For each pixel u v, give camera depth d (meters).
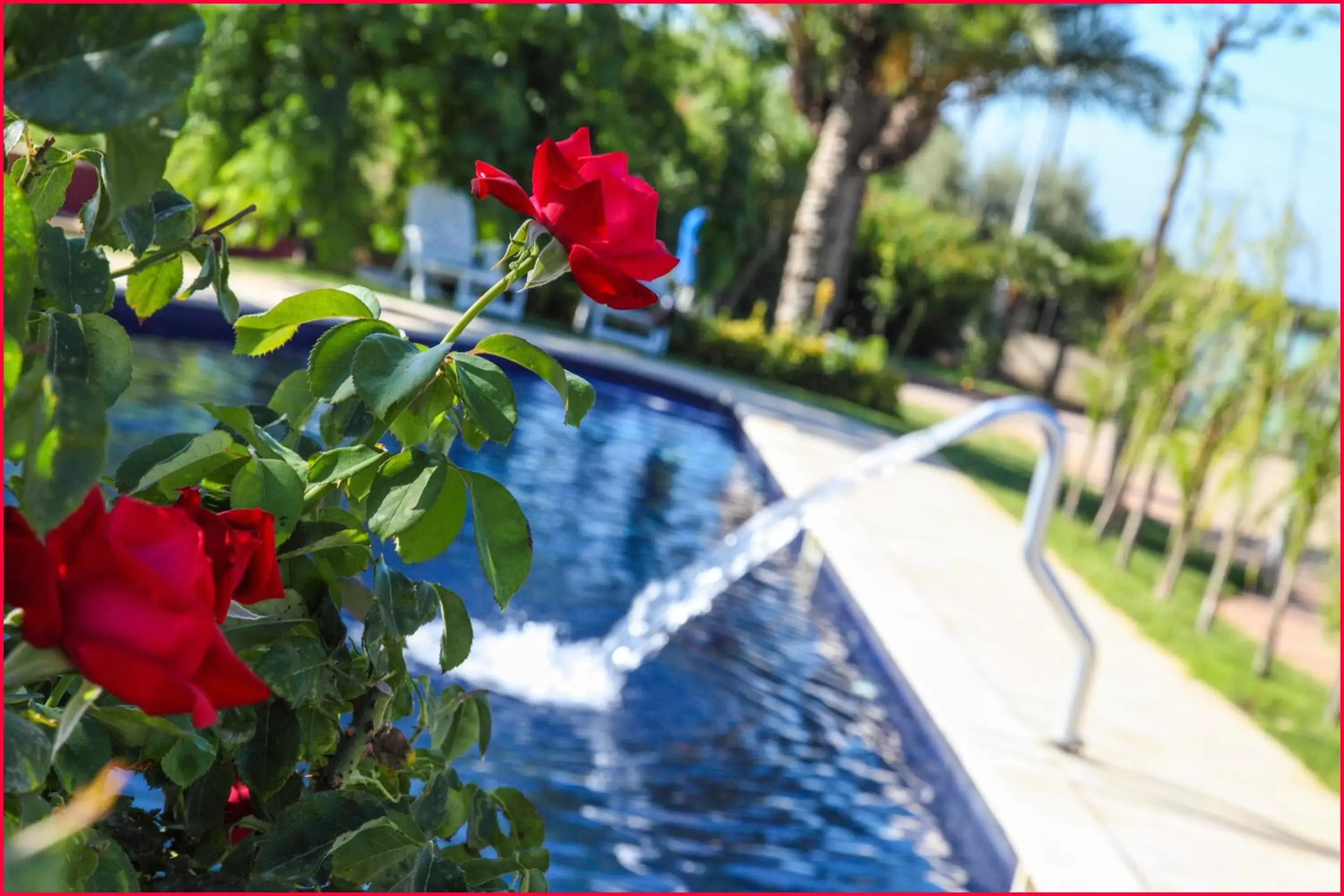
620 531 6.27
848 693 4.48
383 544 0.64
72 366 0.54
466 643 0.66
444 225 11.36
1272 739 4.48
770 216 18.52
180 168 9.89
